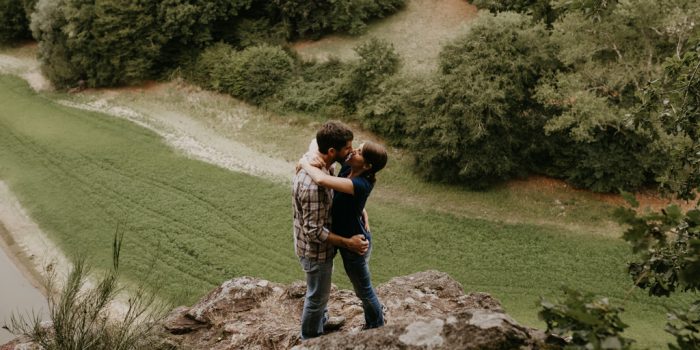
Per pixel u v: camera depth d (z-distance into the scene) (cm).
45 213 3078
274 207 3034
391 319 779
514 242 2741
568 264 2588
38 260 2736
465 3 4209
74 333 641
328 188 578
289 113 3788
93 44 4262
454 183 3136
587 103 2639
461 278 2562
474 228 2844
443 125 2925
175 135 3741
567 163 3014
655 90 841
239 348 726
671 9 2647
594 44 2778
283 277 2589
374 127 3525
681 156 862
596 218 2825
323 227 585
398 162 3338
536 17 3516
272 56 3956
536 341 479
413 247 2748
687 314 497
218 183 3244
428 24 4128
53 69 4412
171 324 786
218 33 4400
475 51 2958
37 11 4762
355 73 3619
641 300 2338
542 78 2872
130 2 4162
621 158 2805
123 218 2989
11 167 3538
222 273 2611
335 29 4188
